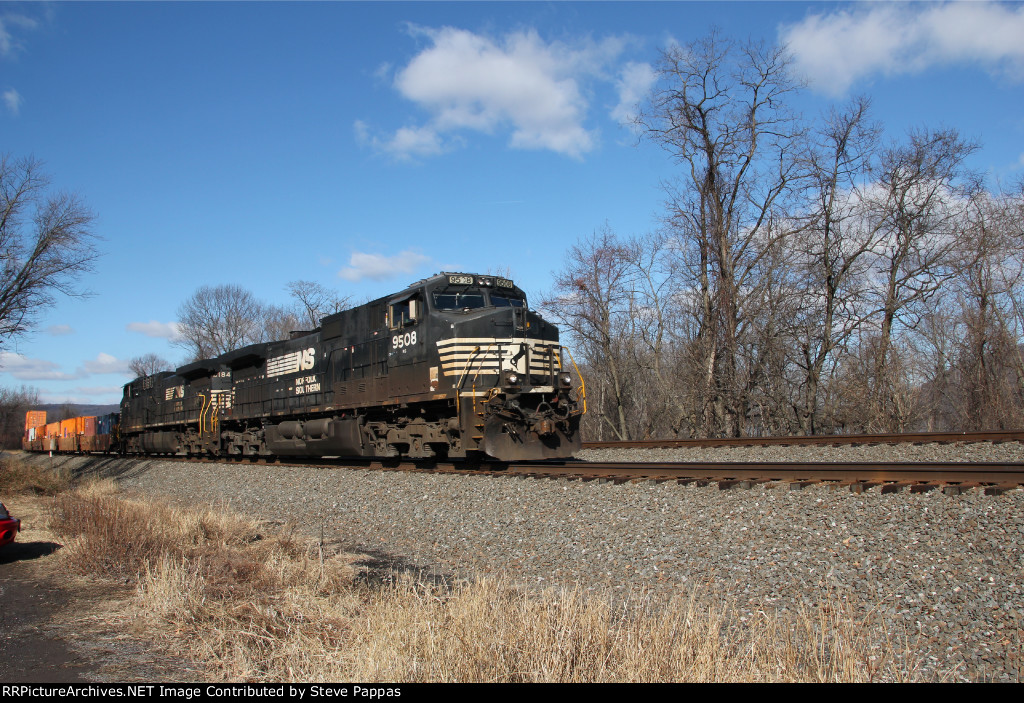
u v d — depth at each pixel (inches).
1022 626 211.9
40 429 2295.8
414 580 327.6
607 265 1456.7
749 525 316.8
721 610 259.0
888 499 313.0
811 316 1116.5
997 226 1090.7
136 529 390.6
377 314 683.4
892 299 1077.8
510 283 649.0
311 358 808.9
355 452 706.8
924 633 221.9
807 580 266.7
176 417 1219.2
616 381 1465.3
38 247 929.5
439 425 601.6
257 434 928.9
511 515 406.3
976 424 1213.7
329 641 249.6
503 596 263.3
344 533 467.2
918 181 1061.1
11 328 917.2
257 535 470.3
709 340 1155.3
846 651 202.8
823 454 620.4
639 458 711.7
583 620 227.6
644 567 309.3
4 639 255.0
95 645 248.2
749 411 1239.5
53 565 385.1
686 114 1149.7
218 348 2488.9
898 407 1114.1
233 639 247.0
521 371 574.9
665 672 205.2
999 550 251.9
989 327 1213.7
